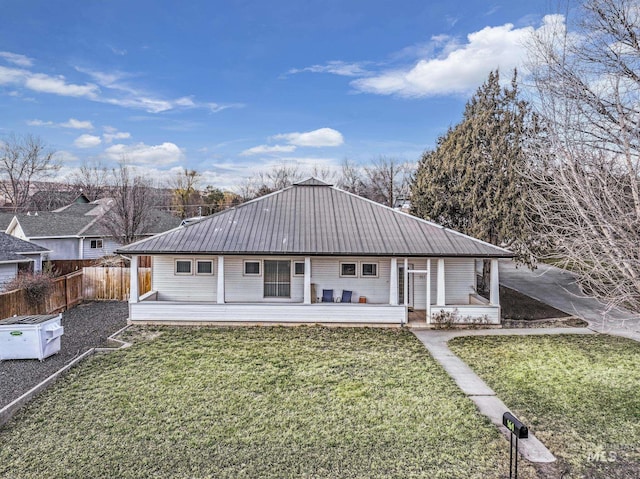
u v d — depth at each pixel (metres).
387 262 14.98
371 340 11.84
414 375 8.88
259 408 7.14
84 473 5.19
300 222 14.85
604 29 5.75
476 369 9.32
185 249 13.07
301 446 5.86
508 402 7.47
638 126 5.04
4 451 5.72
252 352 10.55
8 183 48.25
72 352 10.48
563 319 14.48
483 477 5.11
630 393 7.84
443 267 13.61
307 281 13.50
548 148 5.98
